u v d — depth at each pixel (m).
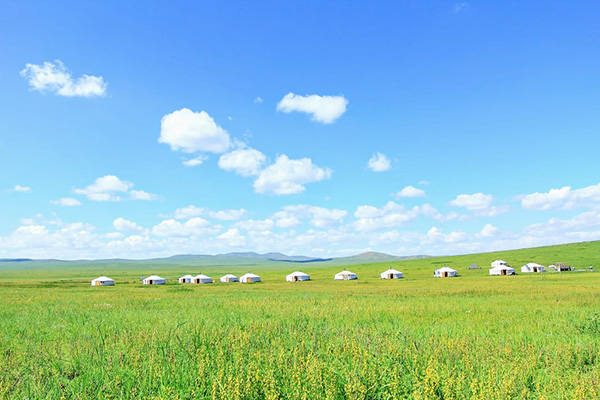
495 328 17.47
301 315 22.89
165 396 7.44
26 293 59.19
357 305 30.80
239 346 11.63
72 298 46.53
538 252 192.00
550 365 10.06
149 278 118.69
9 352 11.88
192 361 10.12
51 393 8.02
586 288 53.19
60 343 13.53
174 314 24.73
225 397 7.34
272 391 7.42
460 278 106.06
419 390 7.78
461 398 7.38
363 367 9.08
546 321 18.91
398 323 18.98
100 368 9.55
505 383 7.76
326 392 7.62
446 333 14.65
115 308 31.38
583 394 7.39
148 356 10.48
